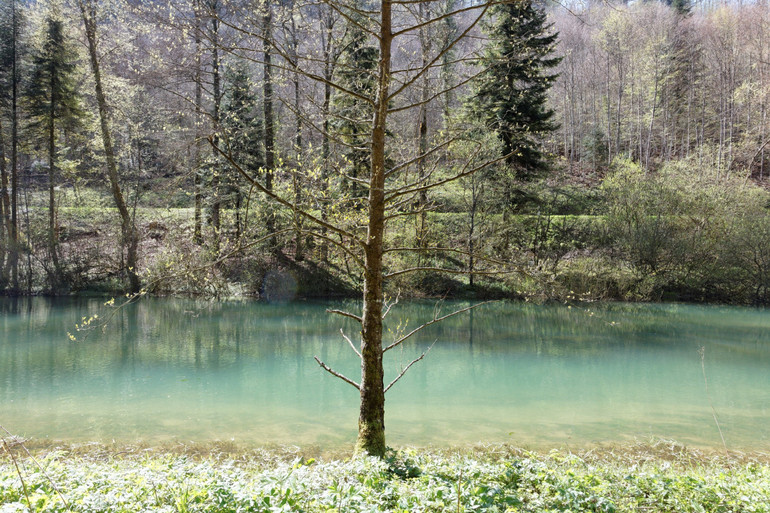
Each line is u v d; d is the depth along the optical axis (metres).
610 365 15.07
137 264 26.52
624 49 47.88
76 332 18.75
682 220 28.55
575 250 29.27
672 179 29.33
